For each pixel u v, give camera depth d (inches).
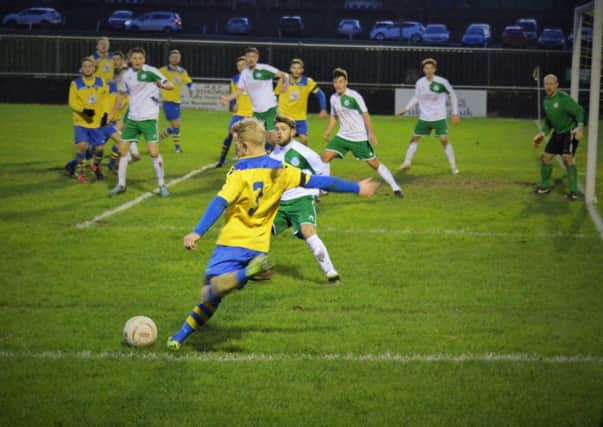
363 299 498.9
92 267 566.6
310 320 456.8
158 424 323.0
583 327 450.0
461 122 1791.3
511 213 780.0
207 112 1893.5
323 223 728.3
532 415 334.3
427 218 753.0
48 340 418.3
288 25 3612.2
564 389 361.4
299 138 1080.8
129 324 410.0
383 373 378.3
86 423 323.6
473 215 767.7
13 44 1957.4
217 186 914.7
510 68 1919.3
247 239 386.3
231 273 374.3
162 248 623.2
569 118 853.8
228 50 1963.6
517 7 4089.6
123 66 1033.5
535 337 431.5
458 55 1926.7
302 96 1068.5
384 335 432.1
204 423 324.2
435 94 1031.6
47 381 365.4
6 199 810.8
